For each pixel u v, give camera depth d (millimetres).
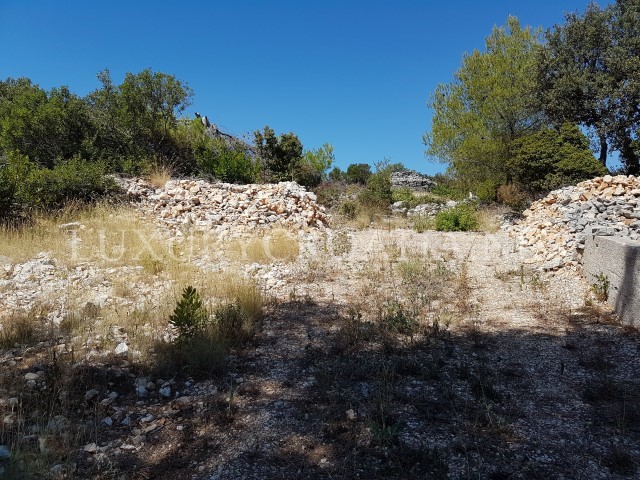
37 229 8578
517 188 13602
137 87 14344
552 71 14789
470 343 4469
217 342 4160
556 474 2586
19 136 12883
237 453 2840
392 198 17078
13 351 4141
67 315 4887
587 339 4496
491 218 12859
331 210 14422
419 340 4520
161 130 15125
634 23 14031
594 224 8164
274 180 17812
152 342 4305
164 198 11070
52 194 10281
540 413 3234
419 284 6473
